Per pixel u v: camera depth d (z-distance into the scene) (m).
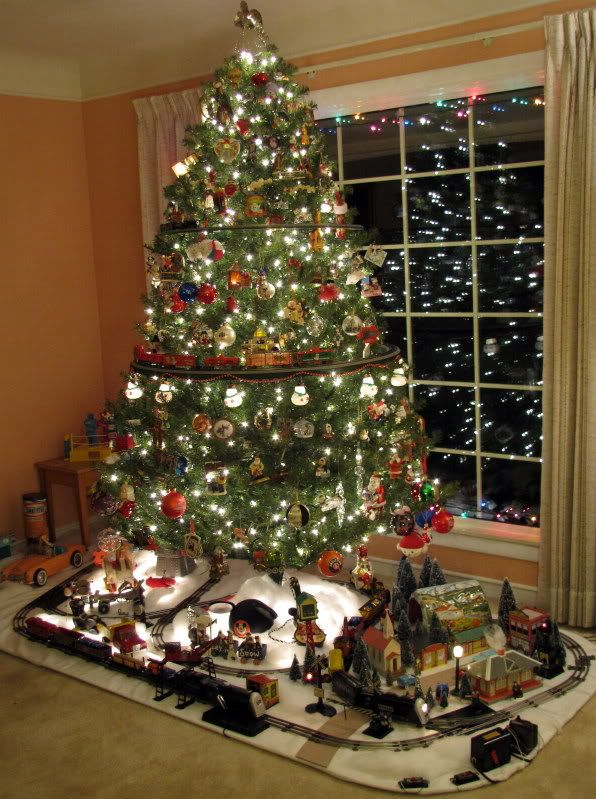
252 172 4.41
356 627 4.22
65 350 6.20
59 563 5.50
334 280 4.51
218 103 4.38
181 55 5.56
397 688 3.87
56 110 5.98
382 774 3.34
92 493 5.01
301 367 4.11
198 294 4.31
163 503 4.33
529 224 4.87
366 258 4.55
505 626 4.23
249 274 4.34
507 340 5.04
